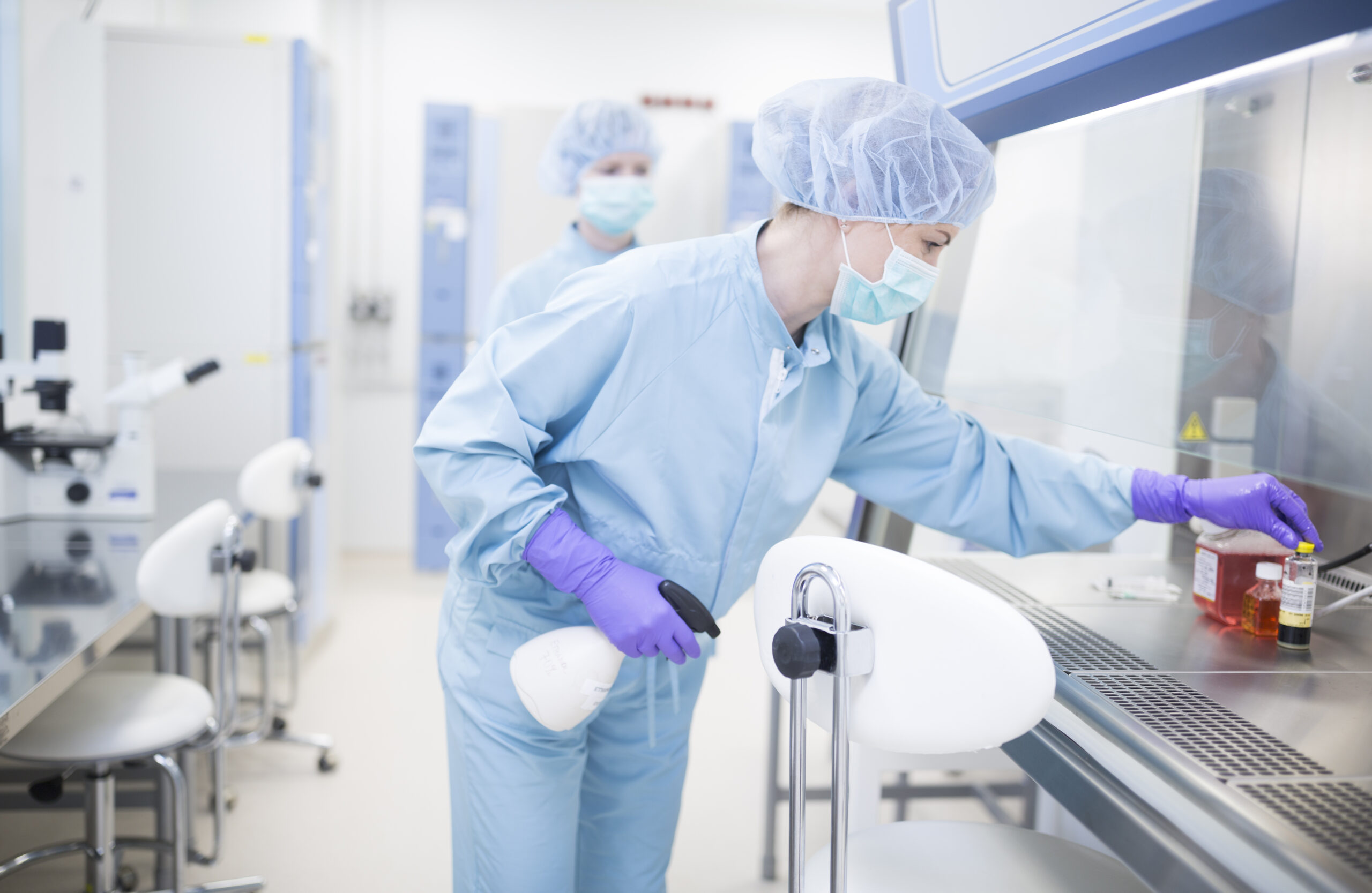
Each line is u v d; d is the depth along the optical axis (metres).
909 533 1.96
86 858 2.00
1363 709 1.07
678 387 1.22
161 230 3.26
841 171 1.17
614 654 1.17
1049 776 1.09
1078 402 1.56
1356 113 1.09
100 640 1.57
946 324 1.93
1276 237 1.21
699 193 5.00
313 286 3.51
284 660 3.55
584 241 2.63
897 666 0.90
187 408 3.33
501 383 1.16
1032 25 1.26
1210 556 1.41
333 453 3.84
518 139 4.53
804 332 1.33
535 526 1.14
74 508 2.42
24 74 2.89
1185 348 1.35
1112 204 1.46
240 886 2.10
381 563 5.00
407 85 4.86
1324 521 1.54
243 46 3.22
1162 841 0.89
